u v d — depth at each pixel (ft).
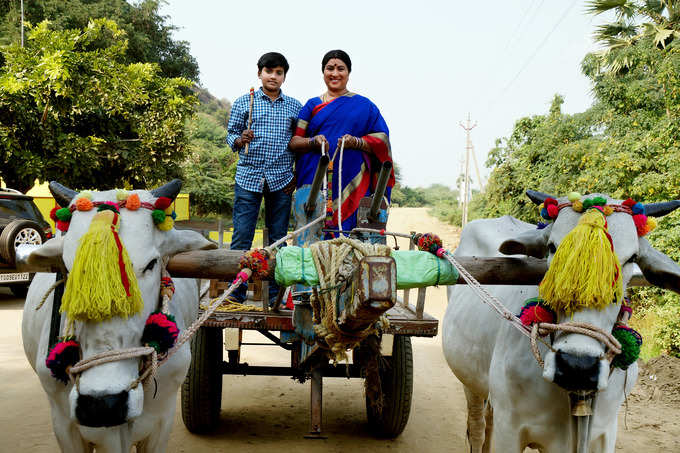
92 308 6.80
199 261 8.93
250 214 15.66
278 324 13.21
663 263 8.21
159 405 9.34
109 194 7.97
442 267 8.85
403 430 16.10
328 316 8.17
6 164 46.24
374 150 12.93
